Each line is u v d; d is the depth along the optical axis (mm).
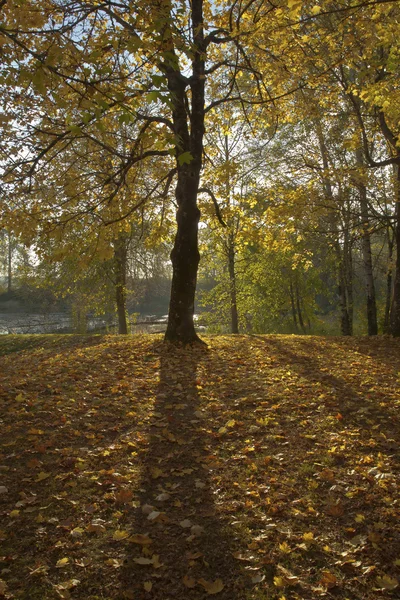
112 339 15750
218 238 16219
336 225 18156
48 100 7199
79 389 7602
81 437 5738
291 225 13359
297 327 28016
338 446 5359
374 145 16781
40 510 4141
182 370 8922
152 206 12750
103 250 8758
